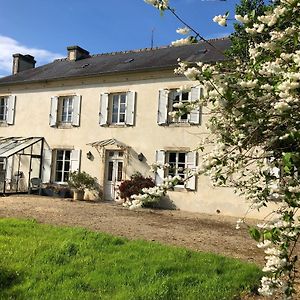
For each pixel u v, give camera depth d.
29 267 5.52
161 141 15.09
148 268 5.62
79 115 17.23
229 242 8.16
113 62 18.33
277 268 2.54
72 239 7.14
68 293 4.72
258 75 2.83
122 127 16.06
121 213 12.03
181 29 3.33
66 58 21.67
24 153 18.36
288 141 2.70
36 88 18.70
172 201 14.55
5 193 16.53
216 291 4.95
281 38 2.84
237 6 7.41
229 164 3.11
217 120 3.20
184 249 6.76
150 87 15.59
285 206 3.21
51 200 14.93
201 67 3.23
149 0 3.13
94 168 16.59
